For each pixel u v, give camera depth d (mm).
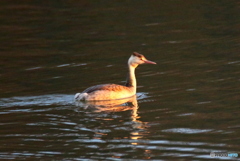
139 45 24891
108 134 14141
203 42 24703
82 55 23703
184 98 17062
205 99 16781
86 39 26594
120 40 26078
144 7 32781
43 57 23641
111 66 21719
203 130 14148
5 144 13672
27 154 12953
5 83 19719
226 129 14141
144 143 13430
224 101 16469
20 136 14219
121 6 33375
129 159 12445
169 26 28234
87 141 13703
